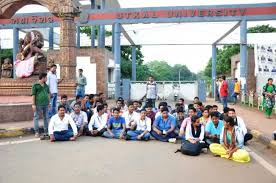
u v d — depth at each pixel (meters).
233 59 31.30
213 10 22.31
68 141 9.92
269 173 6.61
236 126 8.19
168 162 7.42
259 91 21.70
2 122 11.82
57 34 32.69
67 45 16.41
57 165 6.93
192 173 6.50
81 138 10.55
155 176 6.22
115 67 24.06
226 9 22.19
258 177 6.29
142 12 22.97
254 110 17.98
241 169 6.91
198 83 25.23
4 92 16.48
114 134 10.63
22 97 15.58
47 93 10.58
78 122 10.91
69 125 10.49
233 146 8.01
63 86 16.28
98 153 8.20
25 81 16.41
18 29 25.77
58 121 9.91
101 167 6.81
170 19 22.77
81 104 11.93
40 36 17.05
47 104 10.54
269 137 9.91
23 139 10.05
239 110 18.06
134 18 23.08
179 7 22.61
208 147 8.81
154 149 8.91
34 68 16.58
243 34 22.25
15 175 6.19
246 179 6.14
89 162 7.22
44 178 6.00
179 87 25.56
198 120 8.88
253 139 10.66
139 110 11.55
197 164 7.29
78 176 6.14
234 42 29.81
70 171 6.48
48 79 11.89
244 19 22.09
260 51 21.64
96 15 23.36
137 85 24.88
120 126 10.67
